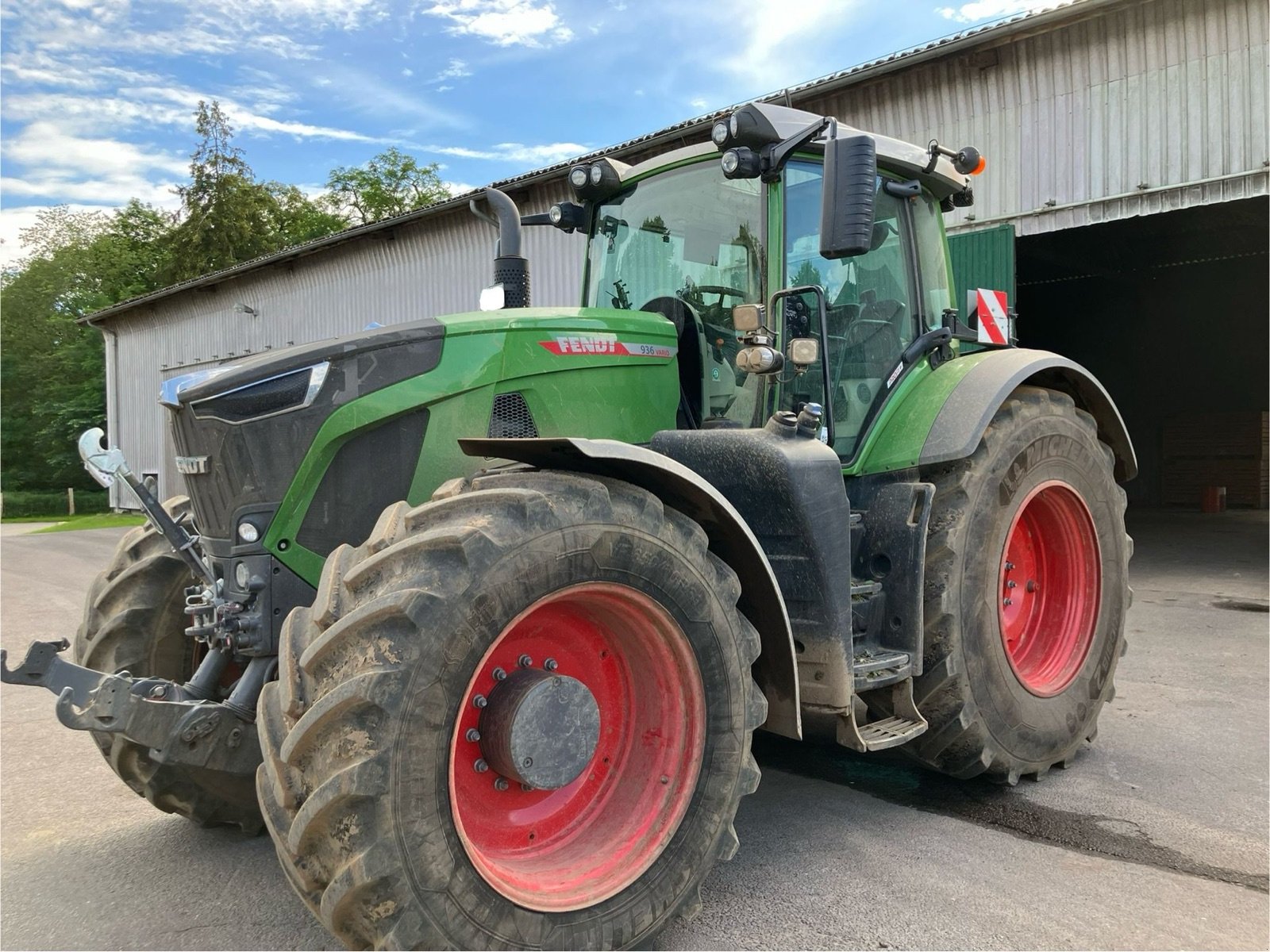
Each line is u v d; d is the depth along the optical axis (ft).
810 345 10.11
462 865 6.77
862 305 11.91
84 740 15.03
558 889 7.47
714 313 11.16
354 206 140.87
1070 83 27.71
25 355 136.05
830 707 9.65
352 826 6.42
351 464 8.77
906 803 11.68
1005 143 29.09
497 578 7.01
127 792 12.65
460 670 6.84
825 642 9.57
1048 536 13.32
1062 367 12.91
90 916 9.03
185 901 9.33
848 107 32.37
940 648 11.02
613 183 12.22
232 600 8.60
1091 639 13.04
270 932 8.70
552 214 12.89
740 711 8.46
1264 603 24.90
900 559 10.96
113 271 139.33
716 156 11.28
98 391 126.62
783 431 9.66
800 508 9.34
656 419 10.67
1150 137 26.45
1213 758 12.99
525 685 7.59
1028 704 11.93
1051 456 12.52
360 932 6.63
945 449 11.16
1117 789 11.95
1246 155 24.91
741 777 8.46
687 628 8.13
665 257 11.78
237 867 10.15
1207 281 56.13
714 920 8.66
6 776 13.33
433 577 6.86
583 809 8.32
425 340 9.18
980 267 29.78
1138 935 8.33
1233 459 54.70
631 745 8.52
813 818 11.20
